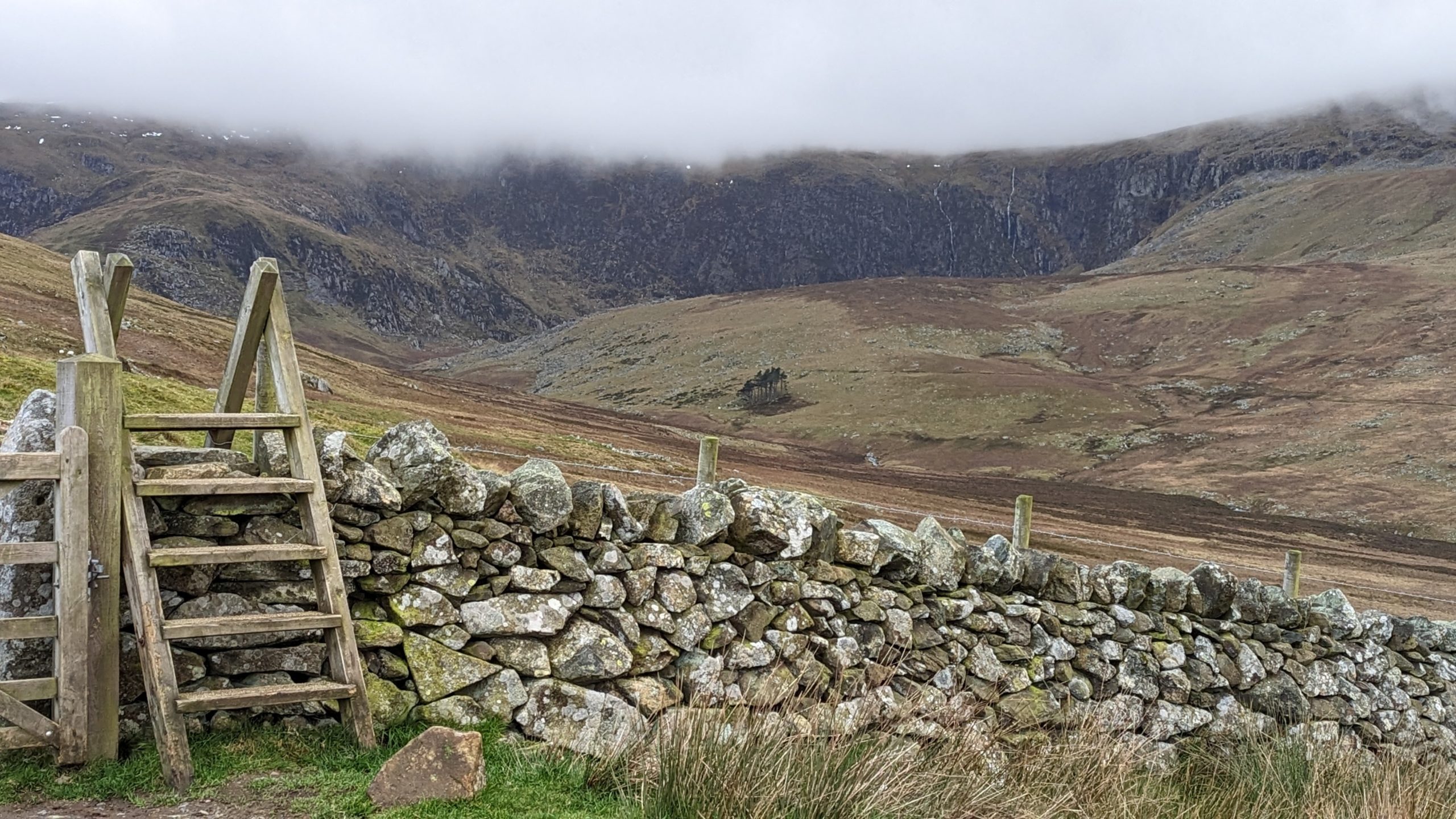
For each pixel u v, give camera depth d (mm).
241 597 5996
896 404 155000
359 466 6363
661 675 7285
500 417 79562
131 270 6176
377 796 5207
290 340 6328
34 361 30375
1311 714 10875
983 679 8789
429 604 6441
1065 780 6934
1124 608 10016
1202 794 8117
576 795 5754
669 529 7590
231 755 5555
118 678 5414
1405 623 12484
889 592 8555
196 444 19062
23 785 5031
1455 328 161750
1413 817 7289
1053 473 115750
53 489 5641
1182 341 188750
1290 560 12070
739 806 5348
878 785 5816
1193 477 107500
